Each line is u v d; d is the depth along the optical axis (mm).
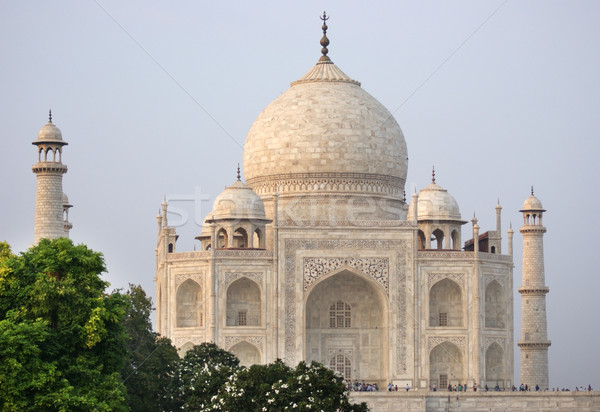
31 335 165875
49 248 181125
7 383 162625
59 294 173375
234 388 193625
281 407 190500
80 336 173125
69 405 164875
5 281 174000
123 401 180375
